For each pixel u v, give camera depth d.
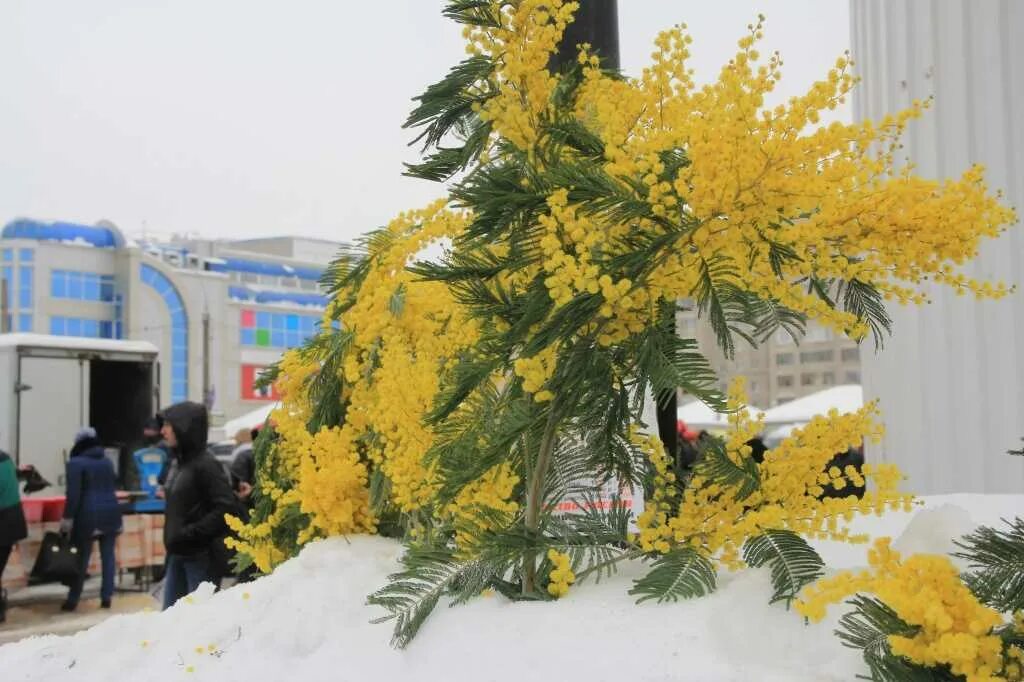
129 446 15.44
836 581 1.67
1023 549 1.71
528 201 2.01
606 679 1.78
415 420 2.48
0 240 51.47
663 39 2.07
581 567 2.20
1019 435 4.51
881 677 1.58
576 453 2.33
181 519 6.59
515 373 2.19
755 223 1.80
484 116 2.21
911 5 5.05
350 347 3.06
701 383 1.94
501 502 2.31
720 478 2.10
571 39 2.91
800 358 38.66
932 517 2.08
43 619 10.28
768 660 1.77
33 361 13.70
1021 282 4.52
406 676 2.02
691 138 1.79
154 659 2.43
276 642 2.33
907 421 5.12
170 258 61.75
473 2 2.23
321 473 2.91
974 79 4.72
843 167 1.74
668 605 1.94
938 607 1.49
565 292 1.84
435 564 2.22
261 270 66.69
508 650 1.93
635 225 1.96
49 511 11.27
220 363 58.28
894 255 1.78
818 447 2.06
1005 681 1.49
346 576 2.58
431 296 2.86
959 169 4.79
